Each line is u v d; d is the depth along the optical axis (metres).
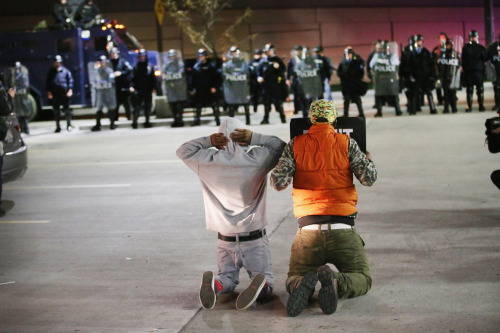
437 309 5.04
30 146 17.03
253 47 37.03
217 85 19.00
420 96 19.16
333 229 4.98
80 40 21.86
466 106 19.62
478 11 43.03
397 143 13.58
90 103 22.05
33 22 36.34
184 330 4.93
